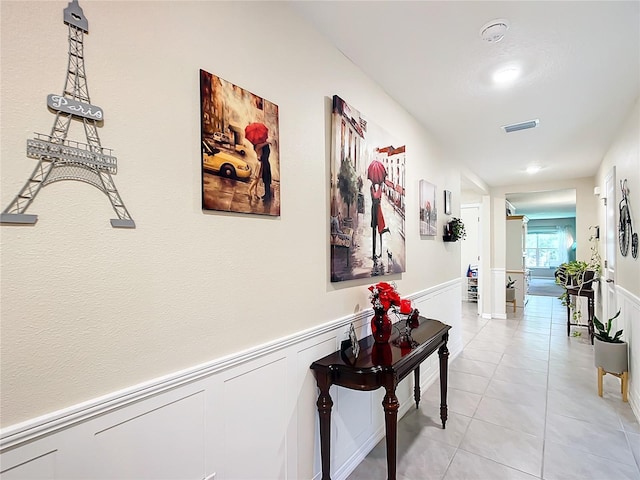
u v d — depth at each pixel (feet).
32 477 2.64
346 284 6.42
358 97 6.85
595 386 10.04
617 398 9.23
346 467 6.28
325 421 5.36
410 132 9.18
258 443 4.57
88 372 2.94
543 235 46.11
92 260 2.95
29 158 2.60
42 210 2.66
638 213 8.24
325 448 5.36
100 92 3.01
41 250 2.66
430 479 6.09
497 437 7.41
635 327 8.60
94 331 2.97
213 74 3.99
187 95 3.72
